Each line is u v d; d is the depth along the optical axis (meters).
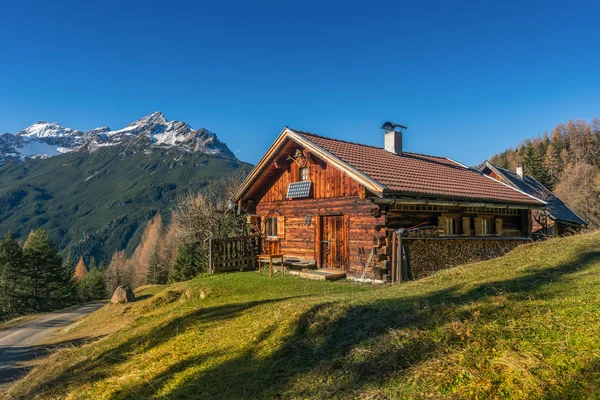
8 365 10.51
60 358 8.19
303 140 13.23
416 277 10.88
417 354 4.09
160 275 54.34
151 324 8.62
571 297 4.75
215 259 15.05
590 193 42.50
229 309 8.40
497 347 3.83
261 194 16.45
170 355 6.25
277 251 15.48
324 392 3.91
